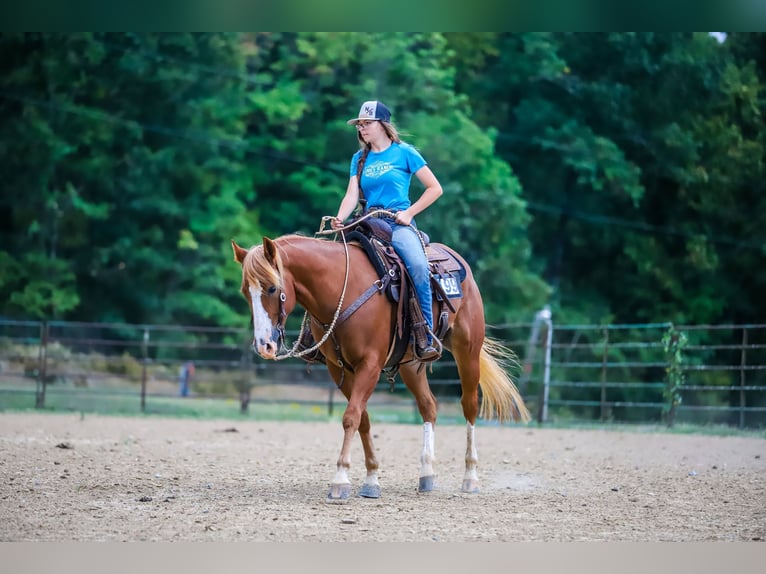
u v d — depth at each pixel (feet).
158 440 38.86
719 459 34.19
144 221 83.20
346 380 23.67
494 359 27.27
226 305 83.87
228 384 81.20
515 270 81.10
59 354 69.77
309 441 40.45
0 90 81.20
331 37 81.51
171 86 80.23
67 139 80.53
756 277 88.99
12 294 78.79
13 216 82.17
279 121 81.97
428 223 77.25
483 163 79.05
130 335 83.87
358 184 24.21
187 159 80.53
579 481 27.71
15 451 32.07
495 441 41.88
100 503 21.79
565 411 83.25
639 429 48.39
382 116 23.86
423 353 23.12
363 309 22.15
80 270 82.99
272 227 86.07
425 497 23.79
